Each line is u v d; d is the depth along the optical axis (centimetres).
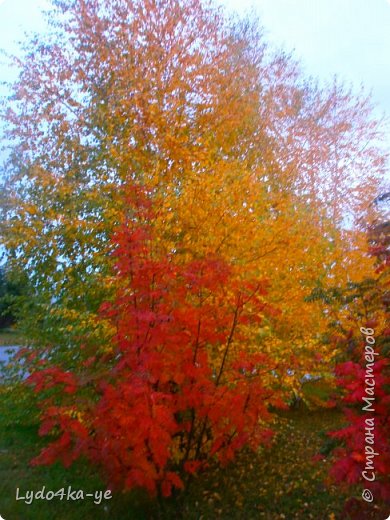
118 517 453
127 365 420
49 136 683
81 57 708
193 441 478
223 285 441
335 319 515
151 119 640
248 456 576
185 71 709
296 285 552
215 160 663
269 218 567
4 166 680
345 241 658
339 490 482
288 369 492
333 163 829
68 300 596
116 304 424
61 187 611
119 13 724
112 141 651
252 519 450
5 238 628
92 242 590
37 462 398
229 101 727
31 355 540
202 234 526
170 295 419
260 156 750
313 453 588
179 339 409
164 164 617
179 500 460
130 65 684
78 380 409
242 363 441
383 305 430
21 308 686
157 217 509
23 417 651
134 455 392
